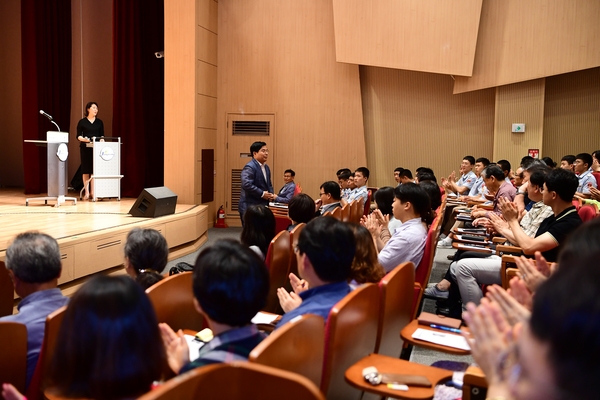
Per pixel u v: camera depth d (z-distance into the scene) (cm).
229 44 914
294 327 142
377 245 372
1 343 174
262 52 908
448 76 890
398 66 848
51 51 1035
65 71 1073
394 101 908
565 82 848
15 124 1143
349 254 200
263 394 108
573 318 67
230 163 927
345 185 788
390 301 201
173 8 828
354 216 611
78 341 124
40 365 180
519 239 321
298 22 898
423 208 344
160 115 1068
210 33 885
